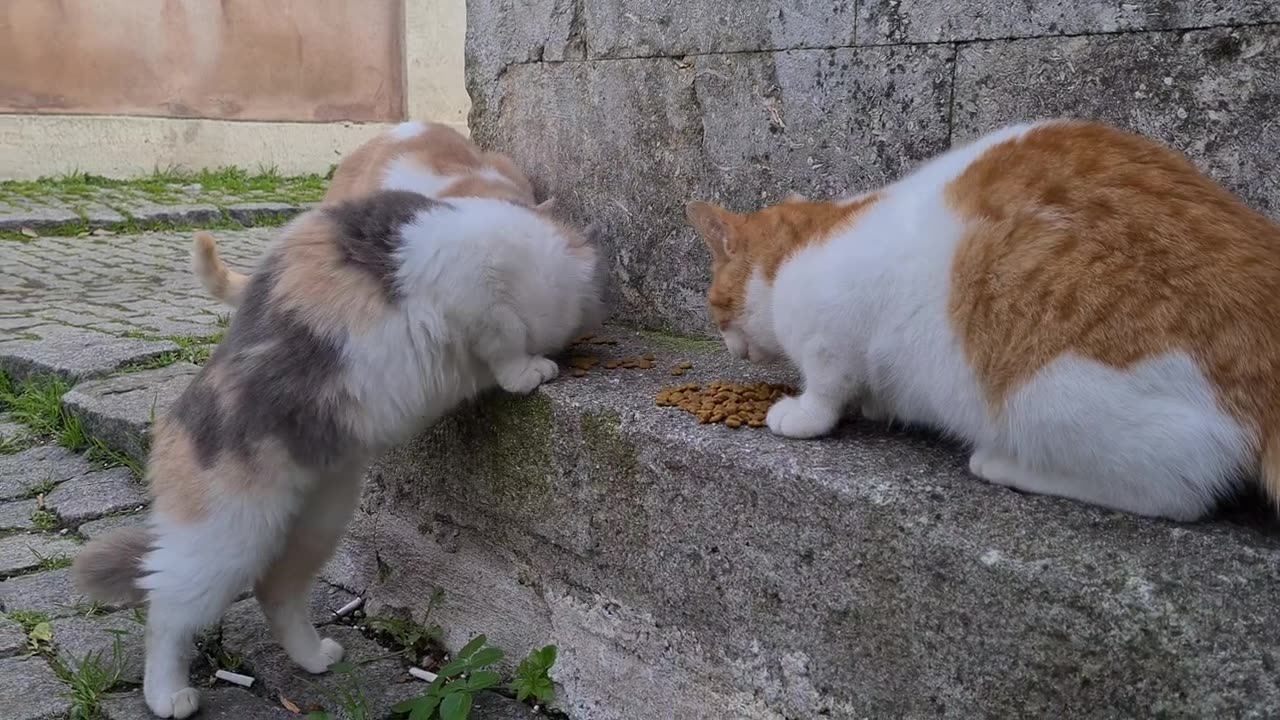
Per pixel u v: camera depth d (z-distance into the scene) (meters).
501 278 0.95
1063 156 0.74
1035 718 0.67
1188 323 0.65
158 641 0.95
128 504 1.35
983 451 0.76
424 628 1.14
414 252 0.93
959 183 0.77
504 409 1.00
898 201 0.81
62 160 3.84
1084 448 0.68
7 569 1.20
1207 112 0.82
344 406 0.92
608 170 1.25
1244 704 0.59
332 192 1.52
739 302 0.94
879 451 0.82
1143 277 0.67
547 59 1.29
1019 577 0.66
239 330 0.96
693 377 1.02
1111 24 0.85
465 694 0.93
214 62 4.13
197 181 3.98
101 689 0.98
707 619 0.87
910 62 0.98
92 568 0.96
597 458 0.92
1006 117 0.93
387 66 4.57
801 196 1.02
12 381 1.75
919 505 0.72
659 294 1.23
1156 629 0.62
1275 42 0.78
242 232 3.24
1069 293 0.68
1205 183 0.72
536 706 1.01
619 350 1.14
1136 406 0.66
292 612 1.03
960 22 0.94
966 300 0.72
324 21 4.36
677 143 1.18
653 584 0.90
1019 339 0.70
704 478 0.84
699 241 1.17
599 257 1.11
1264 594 0.62
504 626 1.07
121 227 3.16
